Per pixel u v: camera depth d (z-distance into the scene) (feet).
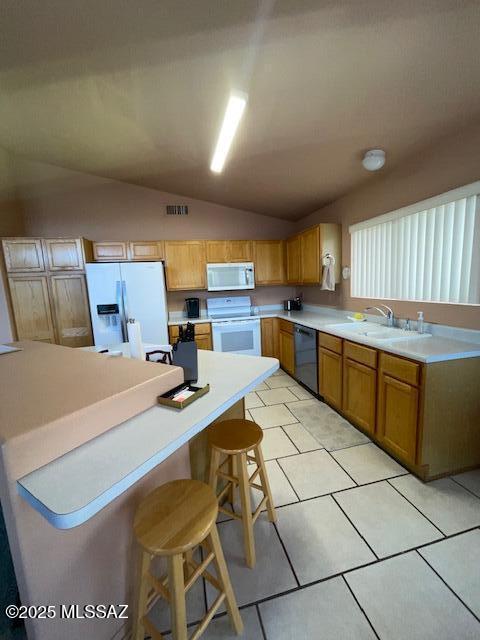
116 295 11.51
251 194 12.07
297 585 4.08
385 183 8.82
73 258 11.20
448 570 4.19
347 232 10.88
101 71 5.58
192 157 9.16
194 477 5.15
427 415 5.79
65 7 4.17
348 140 7.08
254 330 13.60
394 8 3.71
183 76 5.45
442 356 5.67
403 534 4.81
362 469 6.48
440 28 3.95
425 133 6.58
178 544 2.76
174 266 13.28
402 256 8.35
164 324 12.23
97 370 4.28
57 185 12.40
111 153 9.78
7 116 7.63
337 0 3.67
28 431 2.48
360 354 7.65
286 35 4.27
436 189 7.09
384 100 5.56
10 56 5.25
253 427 4.95
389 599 3.85
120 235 13.32
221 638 3.50
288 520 5.17
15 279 10.63
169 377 4.12
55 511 2.07
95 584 3.13
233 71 5.16
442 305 7.13
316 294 13.74
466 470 6.27
